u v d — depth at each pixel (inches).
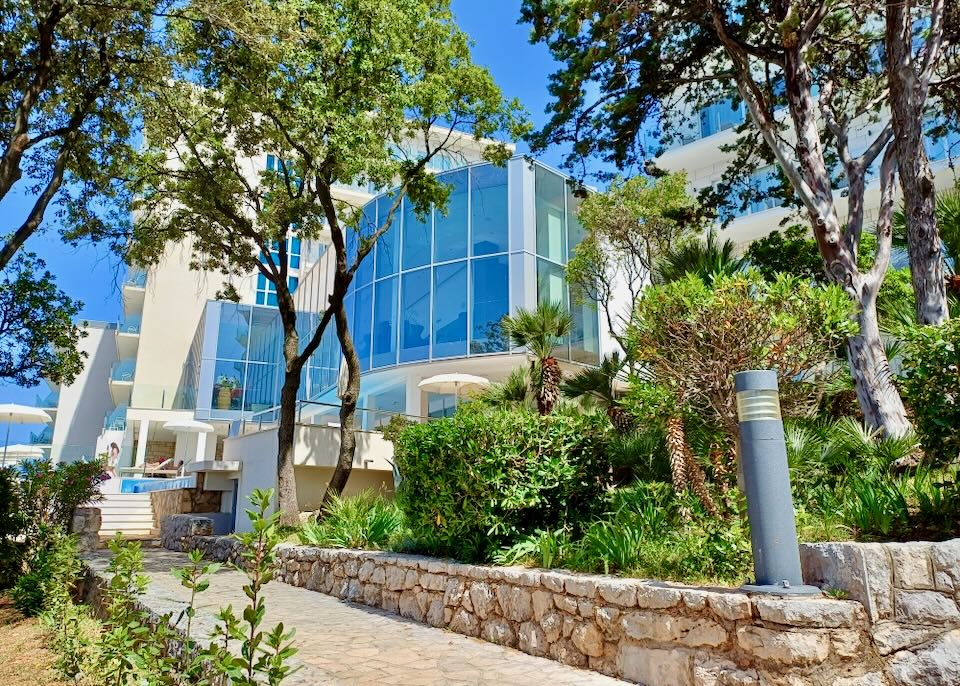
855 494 221.8
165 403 1270.9
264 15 391.9
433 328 830.5
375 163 453.7
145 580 179.9
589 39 462.3
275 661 111.7
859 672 147.8
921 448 239.9
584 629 207.3
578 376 438.0
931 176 336.8
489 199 839.7
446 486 289.6
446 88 517.3
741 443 178.4
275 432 599.5
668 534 233.8
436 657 221.9
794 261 575.2
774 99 534.9
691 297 231.5
